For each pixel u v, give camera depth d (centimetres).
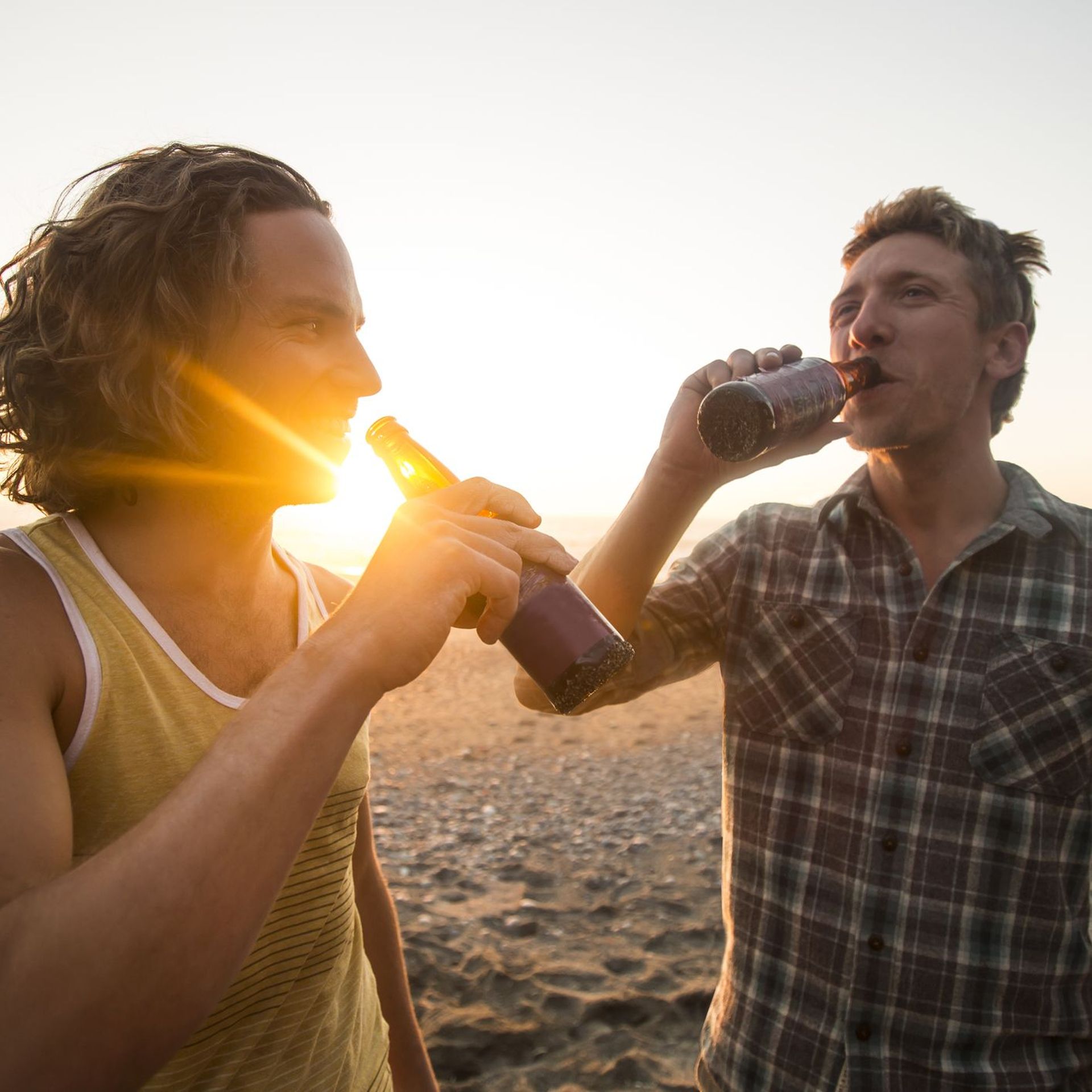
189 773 79
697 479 164
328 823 113
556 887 469
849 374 165
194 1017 74
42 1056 69
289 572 130
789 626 178
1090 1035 154
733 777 180
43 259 107
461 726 852
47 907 71
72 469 106
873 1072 153
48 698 91
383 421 136
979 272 166
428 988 353
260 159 112
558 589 120
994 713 158
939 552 173
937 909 155
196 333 103
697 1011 343
